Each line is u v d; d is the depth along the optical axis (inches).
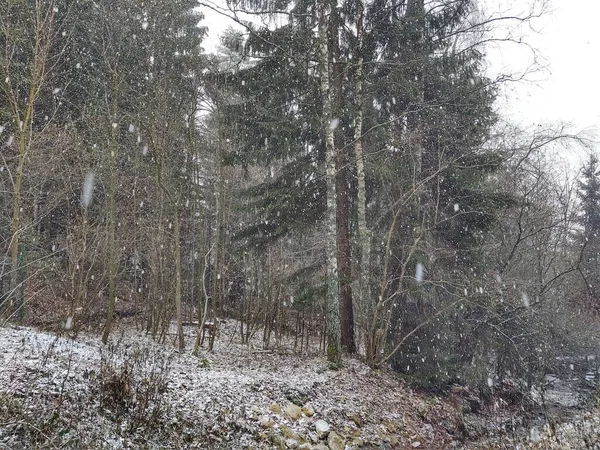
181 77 563.8
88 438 204.2
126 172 622.8
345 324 550.3
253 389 351.3
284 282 559.2
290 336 661.9
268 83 533.3
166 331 549.0
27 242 520.7
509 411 488.4
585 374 621.9
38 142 481.7
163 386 281.9
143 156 617.3
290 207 542.6
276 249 745.0
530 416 450.0
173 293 629.0
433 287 517.3
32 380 244.1
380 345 503.2
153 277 593.6
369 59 542.6
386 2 541.0
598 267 901.8
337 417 353.7
